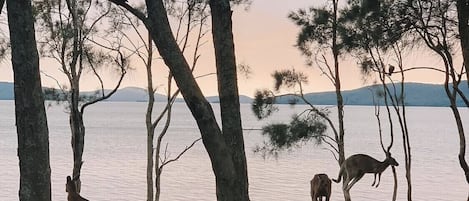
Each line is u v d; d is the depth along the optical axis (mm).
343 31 15039
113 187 42156
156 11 5305
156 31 5293
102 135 104500
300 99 16312
